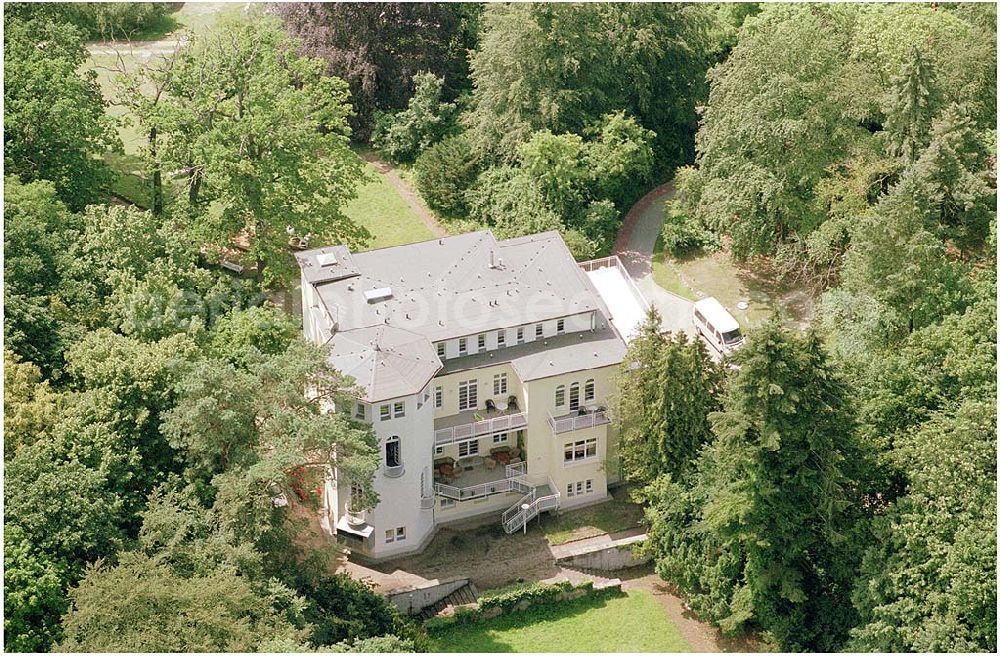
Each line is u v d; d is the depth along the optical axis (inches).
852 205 4731.8
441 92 5920.3
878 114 5027.1
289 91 4739.2
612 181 5359.3
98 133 4906.5
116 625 3176.7
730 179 4830.2
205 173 4699.8
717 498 3740.2
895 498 3818.9
